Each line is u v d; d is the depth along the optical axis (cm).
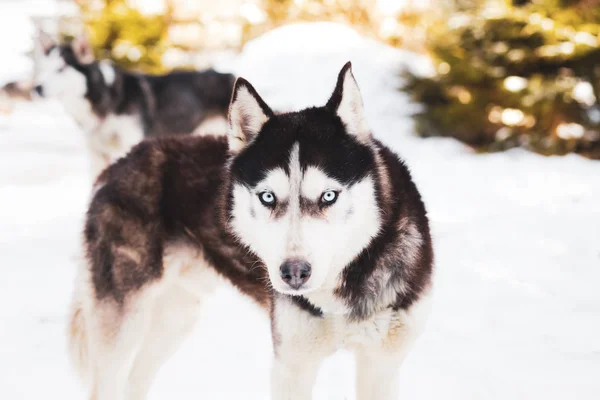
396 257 254
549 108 836
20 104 1311
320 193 236
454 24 909
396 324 255
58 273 518
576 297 424
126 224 297
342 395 322
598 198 627
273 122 258
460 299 433
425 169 797
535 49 864
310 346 258
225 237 286
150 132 768
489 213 612
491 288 447
